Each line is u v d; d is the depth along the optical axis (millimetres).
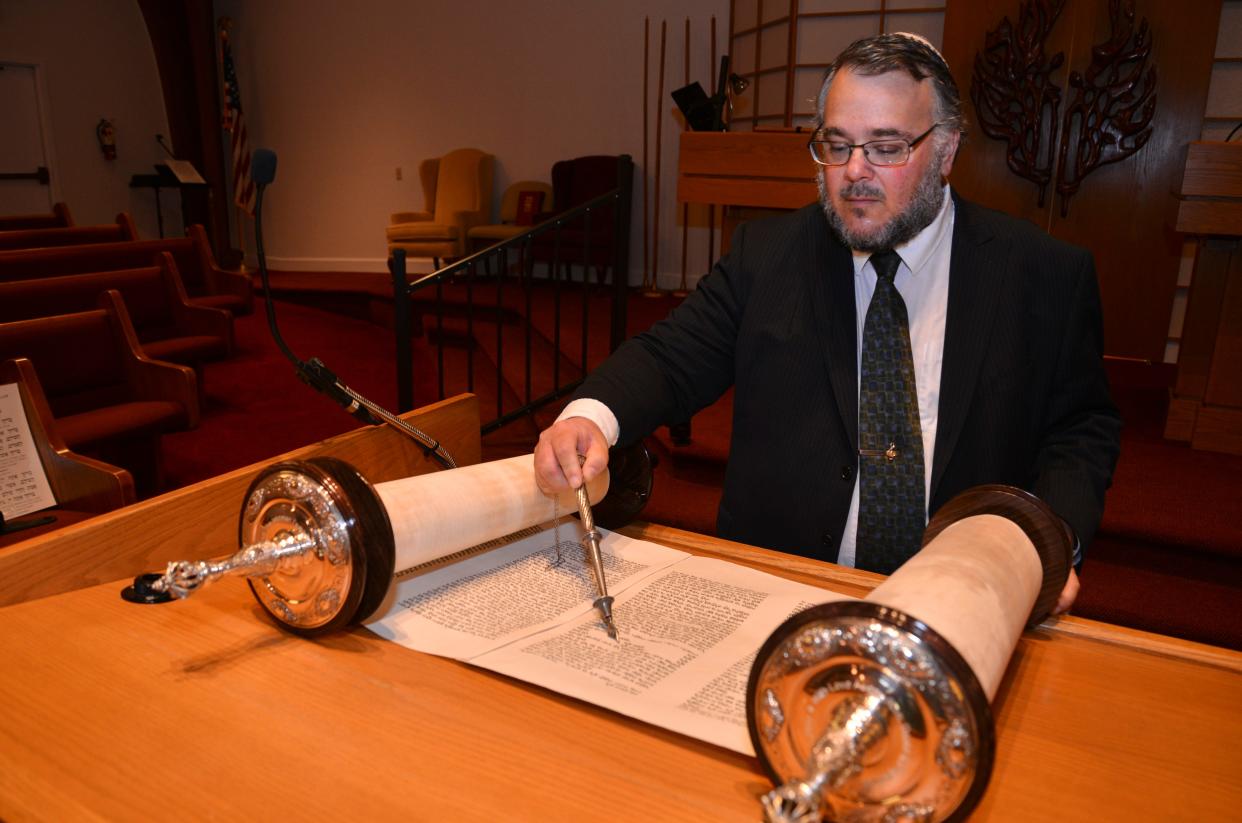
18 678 768
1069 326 1283
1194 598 2600
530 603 944
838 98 1145
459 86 8297
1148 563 2771
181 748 680
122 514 980
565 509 1071
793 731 613
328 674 791
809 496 1351
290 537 810
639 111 7539
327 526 794
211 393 5348
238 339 6801
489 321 6391
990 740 556
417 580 994
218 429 4695
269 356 6281
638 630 886
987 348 1273
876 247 1204
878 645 574
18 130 8547
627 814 621
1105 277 4746
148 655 813
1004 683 819
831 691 593
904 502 1298
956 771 562
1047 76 4621
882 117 1117
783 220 1480
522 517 1017
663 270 7559
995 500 893
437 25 8266
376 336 7090
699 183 3676
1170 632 2506
